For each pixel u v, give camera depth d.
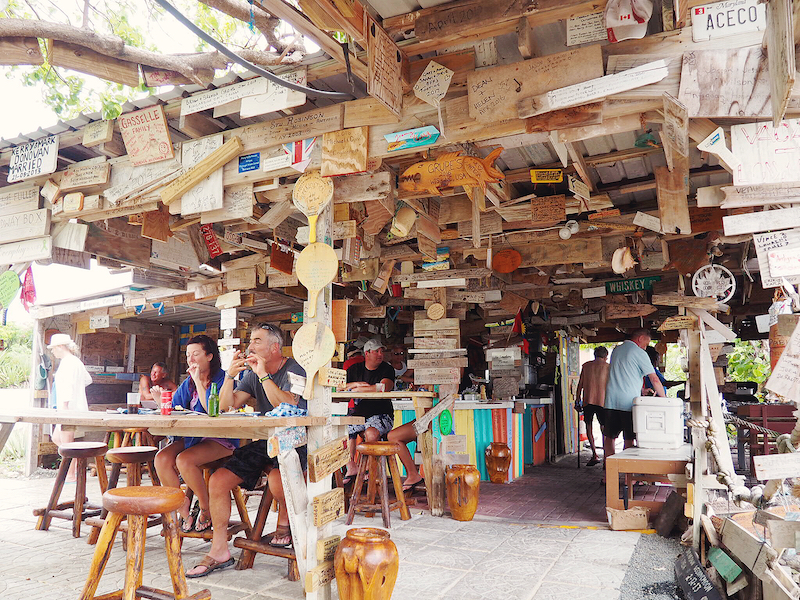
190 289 7.23
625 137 3.97
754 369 12.09
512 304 7.30
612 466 4.99
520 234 5.62
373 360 6.30
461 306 6.36
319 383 3.27
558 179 4.36
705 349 4.99
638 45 2.71
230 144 3.65
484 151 4.19
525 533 4.72
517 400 8.27
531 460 8.95
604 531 4.78
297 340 3.36
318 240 3.40
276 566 3.87
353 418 3.49
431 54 3.22
